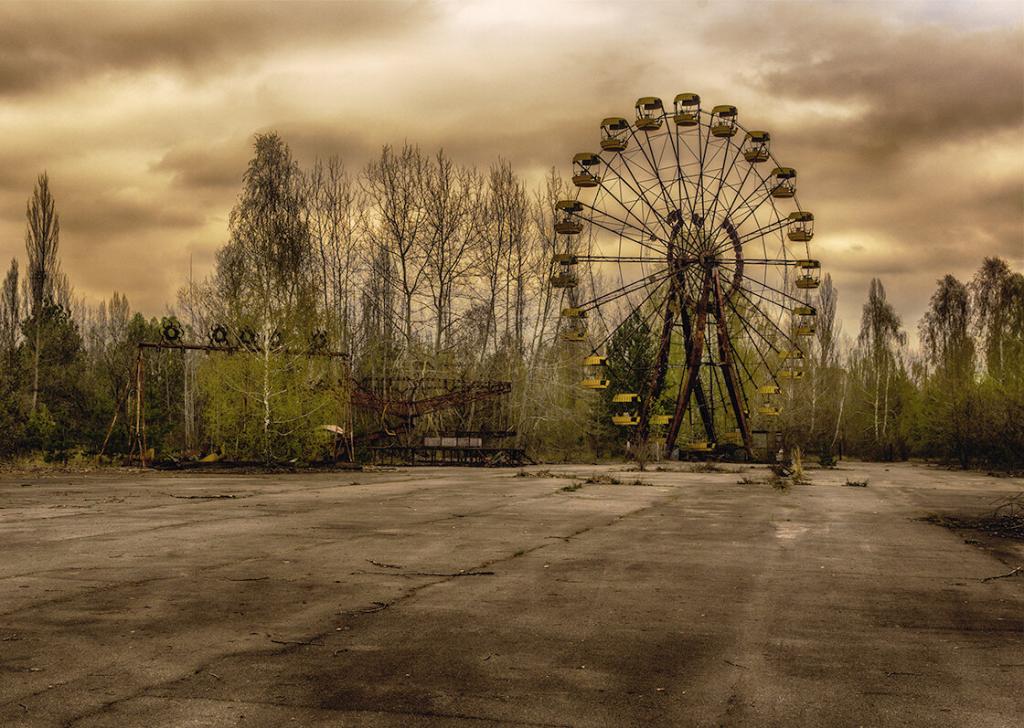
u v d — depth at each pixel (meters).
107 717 5.82
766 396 75.94
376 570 11.91
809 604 10.02
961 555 14.23
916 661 7.56
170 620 8.71
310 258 60.66
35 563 12.16
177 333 39.56
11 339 66.88
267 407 38.16
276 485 28.81
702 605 9.88
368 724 5.77
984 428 57.56
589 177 57.19
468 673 6.99
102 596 9.86
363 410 49.97
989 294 86.50
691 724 5.87
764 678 6.98
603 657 7.55
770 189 57.44
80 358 59.78
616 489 29.16
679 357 70.62
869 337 91.38
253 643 7.84
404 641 8.00
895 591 10.89
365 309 65.00
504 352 61.81
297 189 60.91
